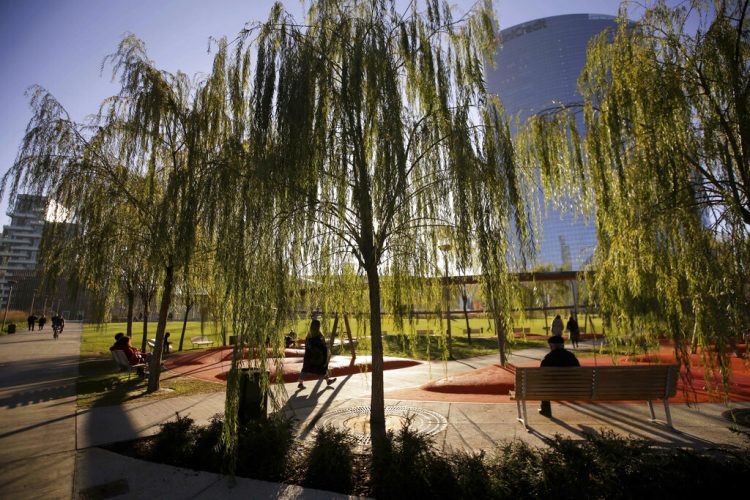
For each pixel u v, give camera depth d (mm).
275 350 5676
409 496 4145
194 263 10234
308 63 6117
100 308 12391
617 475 3869
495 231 6160
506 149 6520
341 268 7371
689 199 5602
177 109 10383
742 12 5691
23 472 5062
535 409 7578
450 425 6672
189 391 10461
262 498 4277
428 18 7109
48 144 9891
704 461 4000
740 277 5000
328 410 8125
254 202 5699
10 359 18828
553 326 19047
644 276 5898
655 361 8625
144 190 10922
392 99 5930
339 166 6195
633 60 6324
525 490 3945
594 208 6898
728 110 5742
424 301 7855
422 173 6973
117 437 6445
